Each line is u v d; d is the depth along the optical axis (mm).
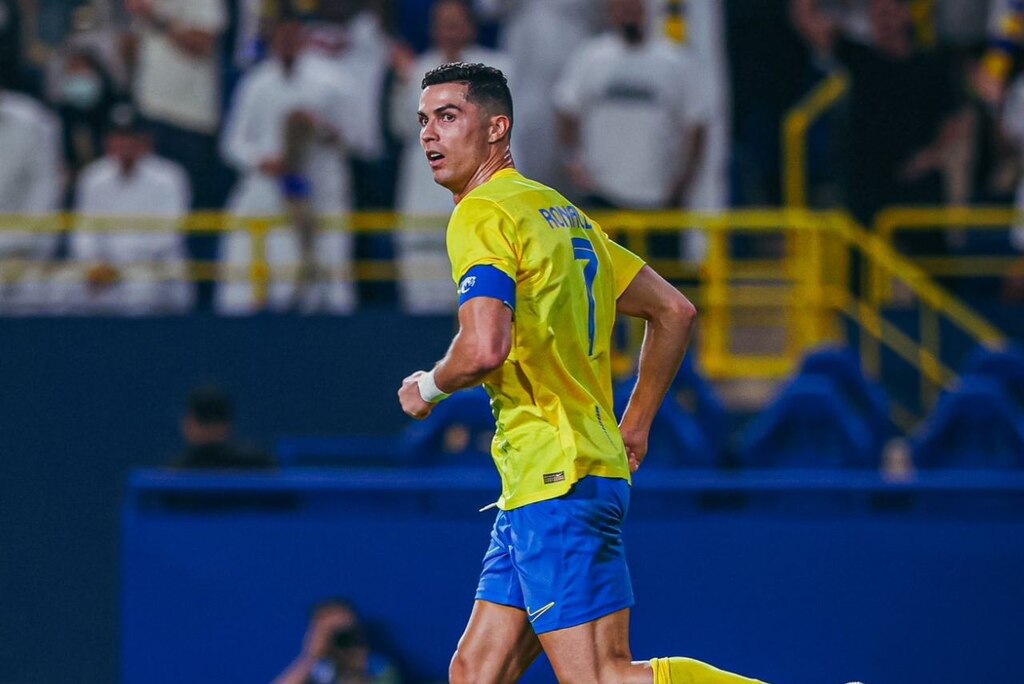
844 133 42000
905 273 38156
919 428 35250
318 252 37812
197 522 28016
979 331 38812
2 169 38312
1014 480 27344
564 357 15922
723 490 27547
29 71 40250
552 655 15867
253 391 36062
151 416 35750
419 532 27891
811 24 42781
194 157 39812
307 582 27906
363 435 36000
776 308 40969
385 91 38656
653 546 27516
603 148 37719
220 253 39562
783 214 39375
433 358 36188
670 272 38938
